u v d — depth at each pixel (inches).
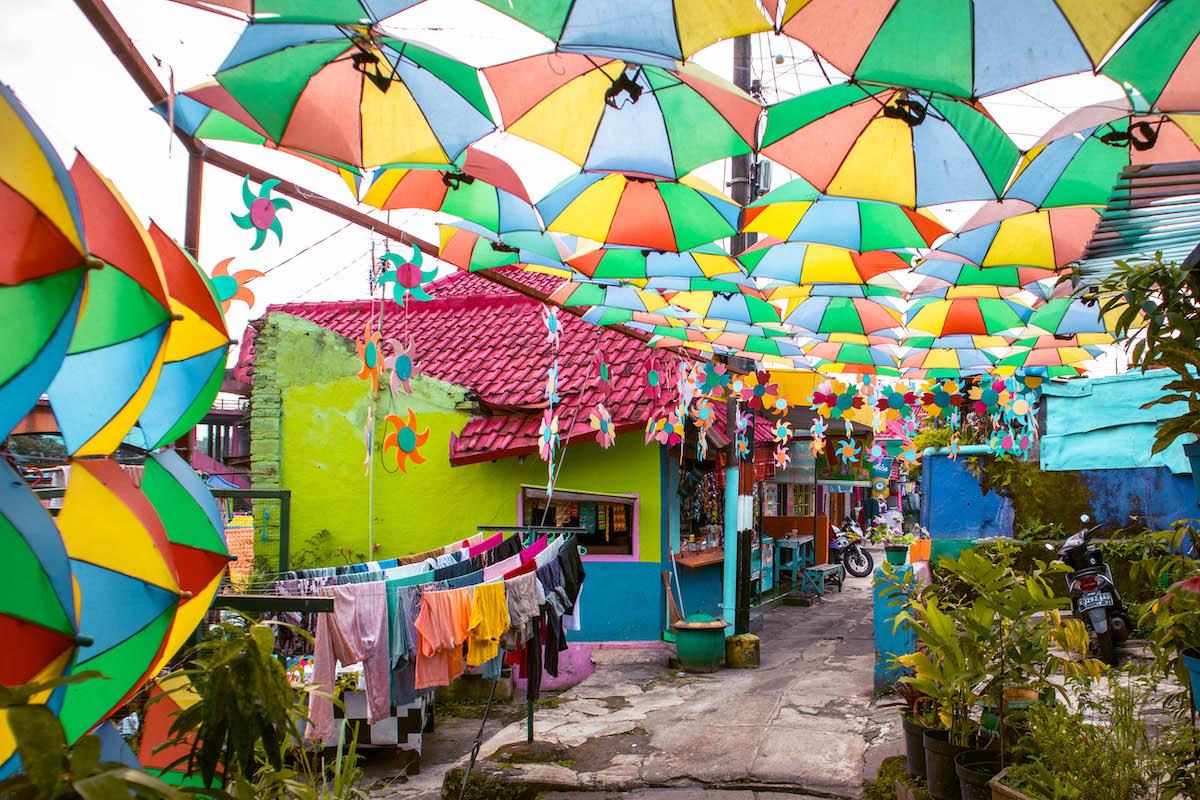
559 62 132.4
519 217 194.5
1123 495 402.3
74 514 87.4
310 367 429.4
